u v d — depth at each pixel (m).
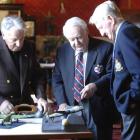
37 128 2.39
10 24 2.84
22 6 6.36
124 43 2.46
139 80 2.45
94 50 3.03
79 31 2.91
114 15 2.56
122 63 2.53
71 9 7.20
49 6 7.18
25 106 2.86
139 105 2.57
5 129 2.37
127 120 2.62
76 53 3.06
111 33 2.59
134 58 2.43
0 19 6.25
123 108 2.55
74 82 3.04
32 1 7.15
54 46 6.91
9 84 2.99
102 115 2.97
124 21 2.55
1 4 6.28
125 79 2.54
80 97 2.98
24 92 3.04
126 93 2.53
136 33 2.47
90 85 2.90
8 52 2.99
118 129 4.72
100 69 3.01
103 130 2.99
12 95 3.01
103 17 2.57
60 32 7.11
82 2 7.19
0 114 2.73
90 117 2.91
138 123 2.58
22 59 3.05
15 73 3.01
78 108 2.81
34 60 3.16
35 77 3.17
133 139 2.59
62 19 7.17
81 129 2.31
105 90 2.98
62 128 2.32
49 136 2.22
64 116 2.60
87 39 3.00
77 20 2.95
